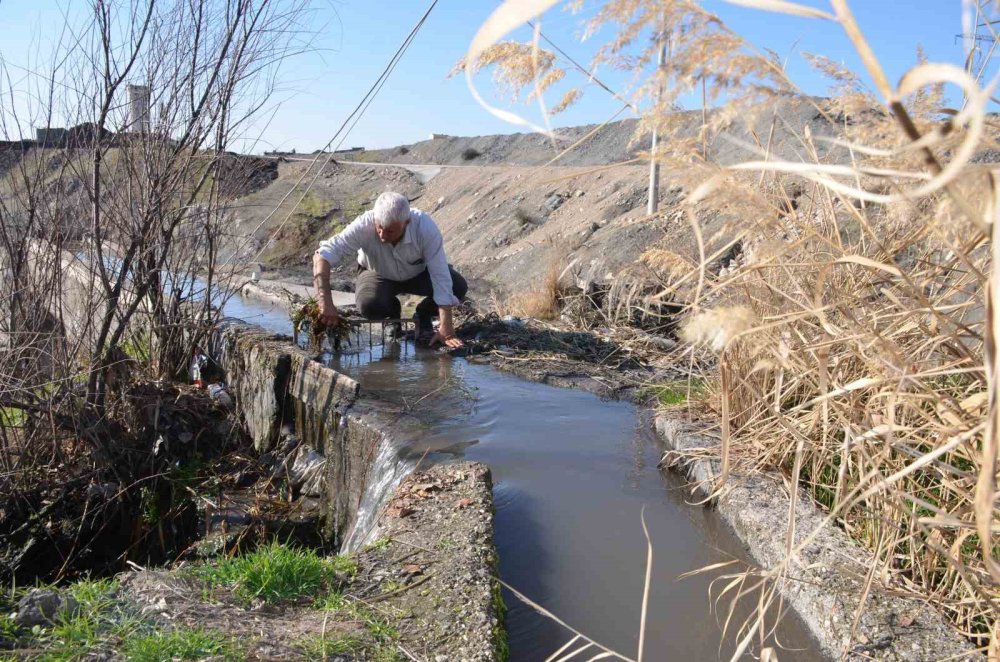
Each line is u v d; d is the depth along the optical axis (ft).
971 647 7.94
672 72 4.71
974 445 7.31
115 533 17.35
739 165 3.96
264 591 9.21
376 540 10.65
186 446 19.10
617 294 24.59
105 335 17.92
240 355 21.18
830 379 9.52
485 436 15.05
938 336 7.23
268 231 66.44
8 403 16.42
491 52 5.32
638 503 12.53
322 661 7.81
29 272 17.34
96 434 17.48
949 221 4.35
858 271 9.59
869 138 5.55
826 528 10.28
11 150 17.17
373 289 22.77
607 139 66.74
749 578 10.19
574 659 8.68
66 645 7.97
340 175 86.33
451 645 8.13
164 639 7.96
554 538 11.39
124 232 18.44
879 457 7.75
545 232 47.88
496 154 80.79
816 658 8.65
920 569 8.99
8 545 16.17
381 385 18.37
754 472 12.25
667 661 8.69
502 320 25.08
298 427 18.89
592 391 18.22
